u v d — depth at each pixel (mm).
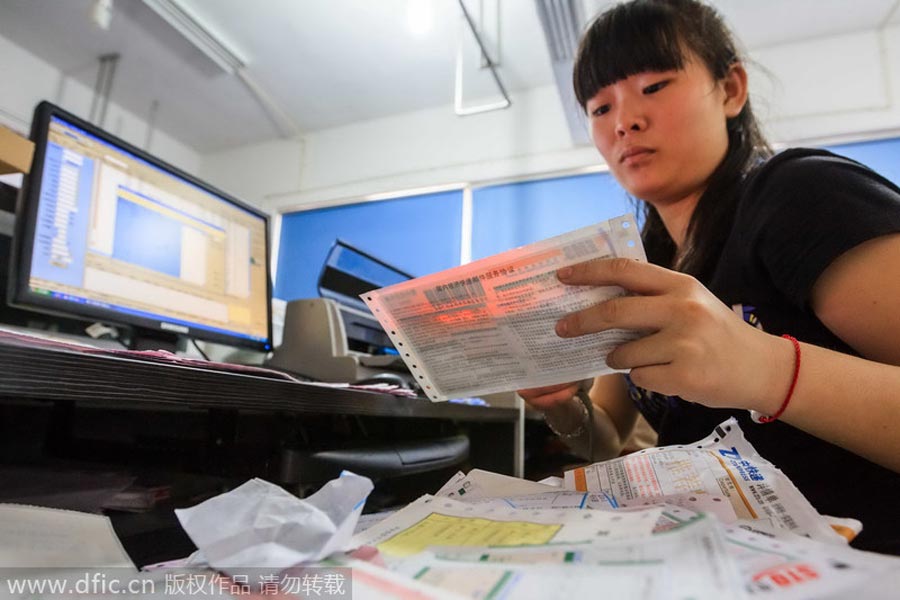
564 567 252
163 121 3553
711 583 219
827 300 445
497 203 3131
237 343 1034
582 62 808
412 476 928
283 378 484
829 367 383
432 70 3064
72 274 750
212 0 2592
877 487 464
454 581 252
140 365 320
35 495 448
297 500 314
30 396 261
